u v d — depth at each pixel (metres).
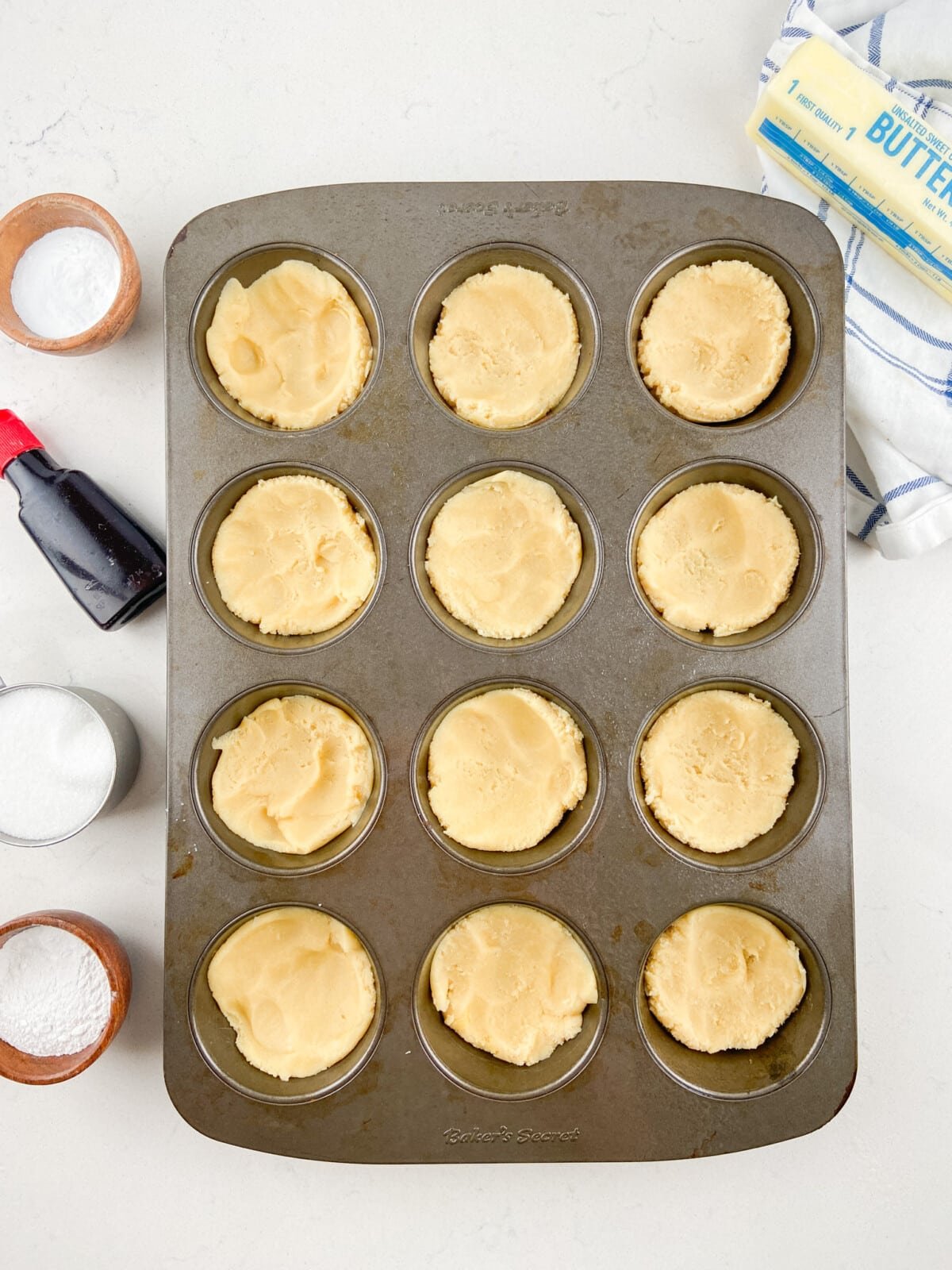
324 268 0.46
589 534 0.46
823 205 0.50
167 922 0.44
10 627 0.51
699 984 0.46
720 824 0.46
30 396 0.51
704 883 0.45
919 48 0.49
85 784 0.48
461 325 0.47
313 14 0.52
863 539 0.52
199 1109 0.44
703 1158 0.51
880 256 0.50
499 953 0.46
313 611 0.46
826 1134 0.51
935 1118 0.51
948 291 0.49
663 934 0.46
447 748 0.46
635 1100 0.45
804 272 0.45
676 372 0.47
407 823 0.45
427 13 0.52
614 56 0.52
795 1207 0.51
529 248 0.45
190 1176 0.51
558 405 0.47
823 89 0.46
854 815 0.52
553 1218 0.51
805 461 0.45
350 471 0.45
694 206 0.45
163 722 0.51
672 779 0.46
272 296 0.46
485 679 0.45
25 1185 0.51
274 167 0.52
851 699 0.52
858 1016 0.51
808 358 0.45
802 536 0.46
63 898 0.51
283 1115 0.44
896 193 0.47
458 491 0.47
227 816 0.45
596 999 0.46
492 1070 0.45
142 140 0.52
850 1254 0.51
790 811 0.46
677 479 0.46
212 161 0.52
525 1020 0.46
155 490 0.51
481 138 0.52
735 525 0.47
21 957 0.48
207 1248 0.51
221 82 0.52
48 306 0.49
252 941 0.46
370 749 0.46
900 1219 0.51
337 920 0.46
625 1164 0.51
